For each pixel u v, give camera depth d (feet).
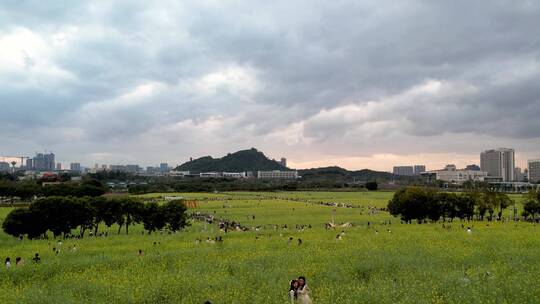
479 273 120.26
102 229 358.02
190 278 122.83
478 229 266.16
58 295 108.06
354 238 228.22
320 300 95.55
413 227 293.02
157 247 212.02
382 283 110.01
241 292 107.55
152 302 104.83
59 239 269.85
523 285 102.06
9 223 273.13
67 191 578.25
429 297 96.12
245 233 275.18
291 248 195.31
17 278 138.51
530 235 223.92
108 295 108.27
